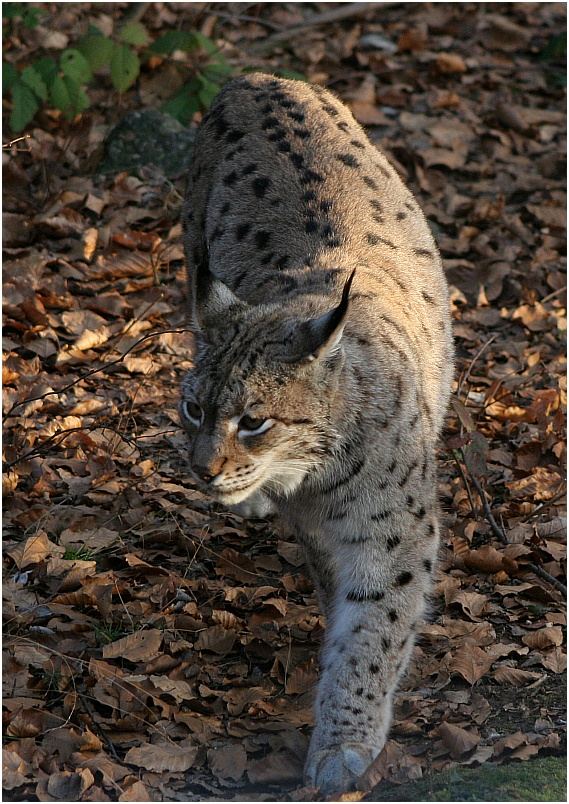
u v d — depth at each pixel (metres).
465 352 14.45
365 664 8.48
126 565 10.75
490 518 11.16
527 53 22.31
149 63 19.06
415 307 9.80
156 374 13.61
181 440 12.55
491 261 16.09
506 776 7.87
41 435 12.27
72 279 15.18
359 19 22.73
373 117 19.36
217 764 8.34
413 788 7.84
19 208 16.39
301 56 20.86
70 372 13.56
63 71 16.23
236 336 8.36
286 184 10.50
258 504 11.54
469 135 19.38
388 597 8.61
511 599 10.45
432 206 17.45
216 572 10.71
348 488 8.55
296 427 8.30
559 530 11.30
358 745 8.23
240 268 10.22
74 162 17.59
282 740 8.63
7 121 17.91
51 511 11.27
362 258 9.62
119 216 16.41
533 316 15.16
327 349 8.16
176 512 11.48
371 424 8.48
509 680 9.38
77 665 9.30
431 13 23.19
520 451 12.46
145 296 15.04
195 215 11.84
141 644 9.47
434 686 9.32
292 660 9.57
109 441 12.28
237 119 11.62
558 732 8.68
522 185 18.25
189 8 20.78
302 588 10.60
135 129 17.52
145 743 8.57
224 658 9.66
